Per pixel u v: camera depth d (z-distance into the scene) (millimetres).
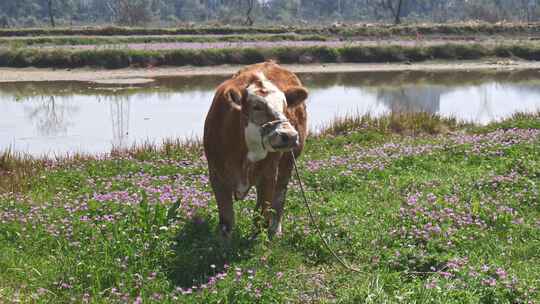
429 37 58094
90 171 12586
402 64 44125
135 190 10625
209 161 8641
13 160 14023
